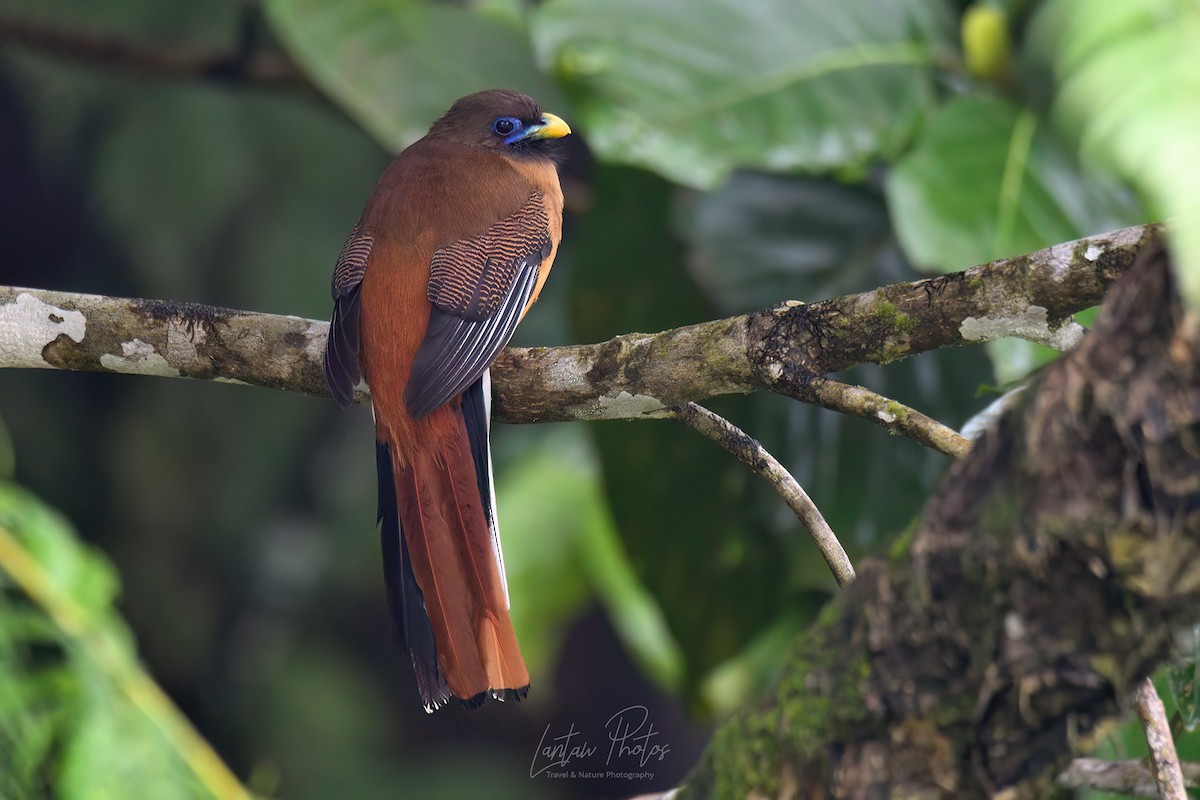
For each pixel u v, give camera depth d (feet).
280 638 48.01
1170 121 10.75
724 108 26.12
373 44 30.09
